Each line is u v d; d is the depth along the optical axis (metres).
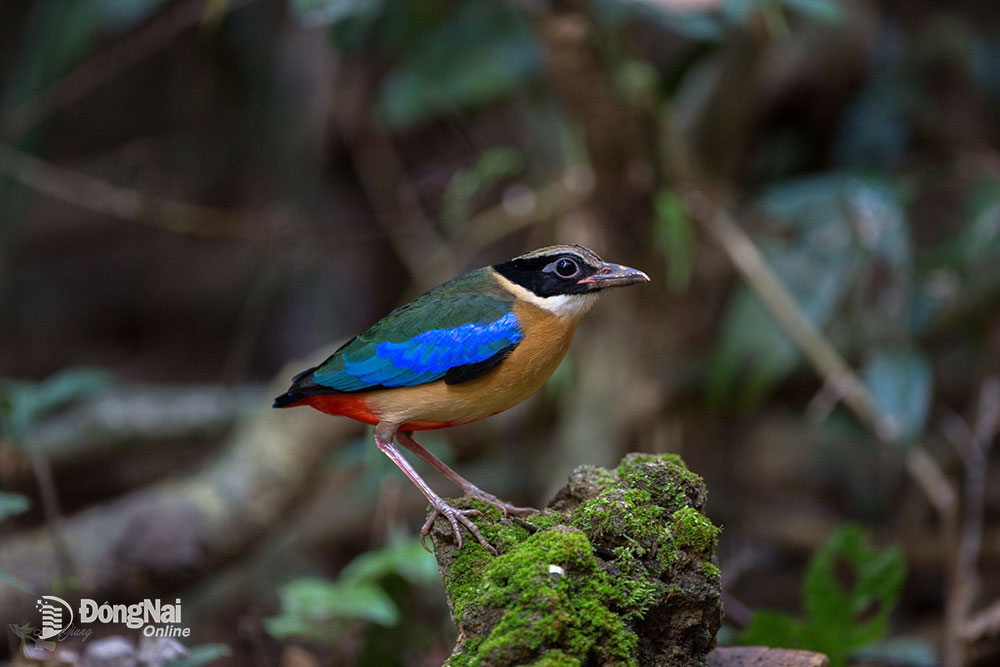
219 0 10.70
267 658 10.56
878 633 7.82
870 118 13.37
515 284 7.31
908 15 13.92
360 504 13.25
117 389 14.80
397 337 7.12
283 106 14.53
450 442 13.34
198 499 11.86
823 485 14.77
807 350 10.79
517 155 12.09
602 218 10.95
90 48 14.82
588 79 9.55
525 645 5.00
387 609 8.45
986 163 12.15
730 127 11.74
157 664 6.57
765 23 10.67
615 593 5.37
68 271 20.05
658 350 11.67
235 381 16.20
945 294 11.74
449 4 11.49
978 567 12.72
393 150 13.66
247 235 13.41
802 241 11.22
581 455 11.58
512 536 6.12
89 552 11.20
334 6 9.61
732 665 6.48
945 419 14.04
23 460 9.60
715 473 13.66
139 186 16.50
